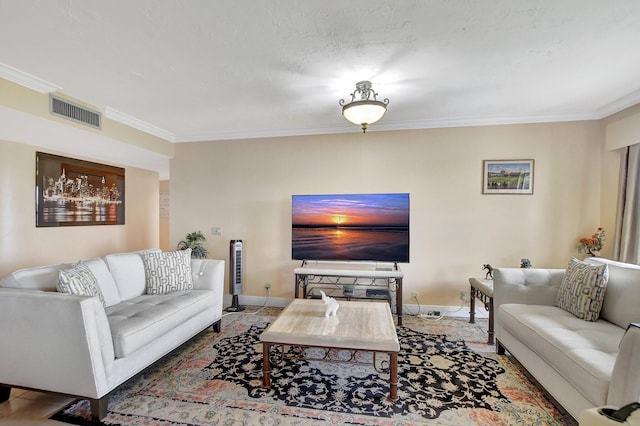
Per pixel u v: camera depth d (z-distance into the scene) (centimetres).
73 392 178
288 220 402
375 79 249
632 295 199
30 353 179
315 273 343
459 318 354
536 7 161
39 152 368
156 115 340
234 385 213
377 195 356
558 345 177
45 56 209
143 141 375
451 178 362
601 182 328
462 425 174
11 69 225
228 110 324
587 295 215
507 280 265
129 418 179
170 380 220
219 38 189
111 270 263
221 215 421
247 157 413
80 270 216
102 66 224
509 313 237
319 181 393
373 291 343
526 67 228
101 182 461
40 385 182
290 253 401
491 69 232
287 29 181
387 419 179
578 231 336
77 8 158
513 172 348
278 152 404
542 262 343
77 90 267
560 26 178
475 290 333
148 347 216
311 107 315
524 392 206
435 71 235
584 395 155
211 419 179
